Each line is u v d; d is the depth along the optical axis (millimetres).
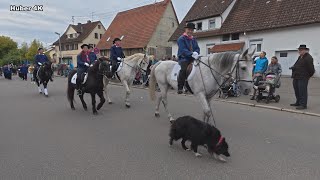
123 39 38125
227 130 6938
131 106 10477
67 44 56906
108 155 5285
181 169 4645
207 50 26703
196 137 5039
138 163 4902
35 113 9273
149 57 10969
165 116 8672
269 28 20750
